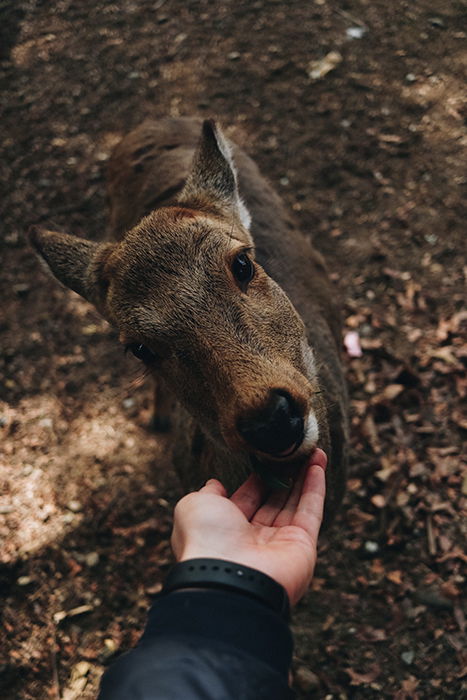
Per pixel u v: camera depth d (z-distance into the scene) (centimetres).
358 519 91
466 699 77
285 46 148
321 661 82
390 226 120
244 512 50
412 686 79
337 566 88
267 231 80
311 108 137
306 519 45
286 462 49
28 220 130
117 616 88
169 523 95
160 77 148
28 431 106
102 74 151
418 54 143
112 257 58
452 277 113
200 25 156
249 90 142
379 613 84
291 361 53
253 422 46
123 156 97
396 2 153
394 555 88
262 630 31
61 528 96
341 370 78
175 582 34
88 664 85
